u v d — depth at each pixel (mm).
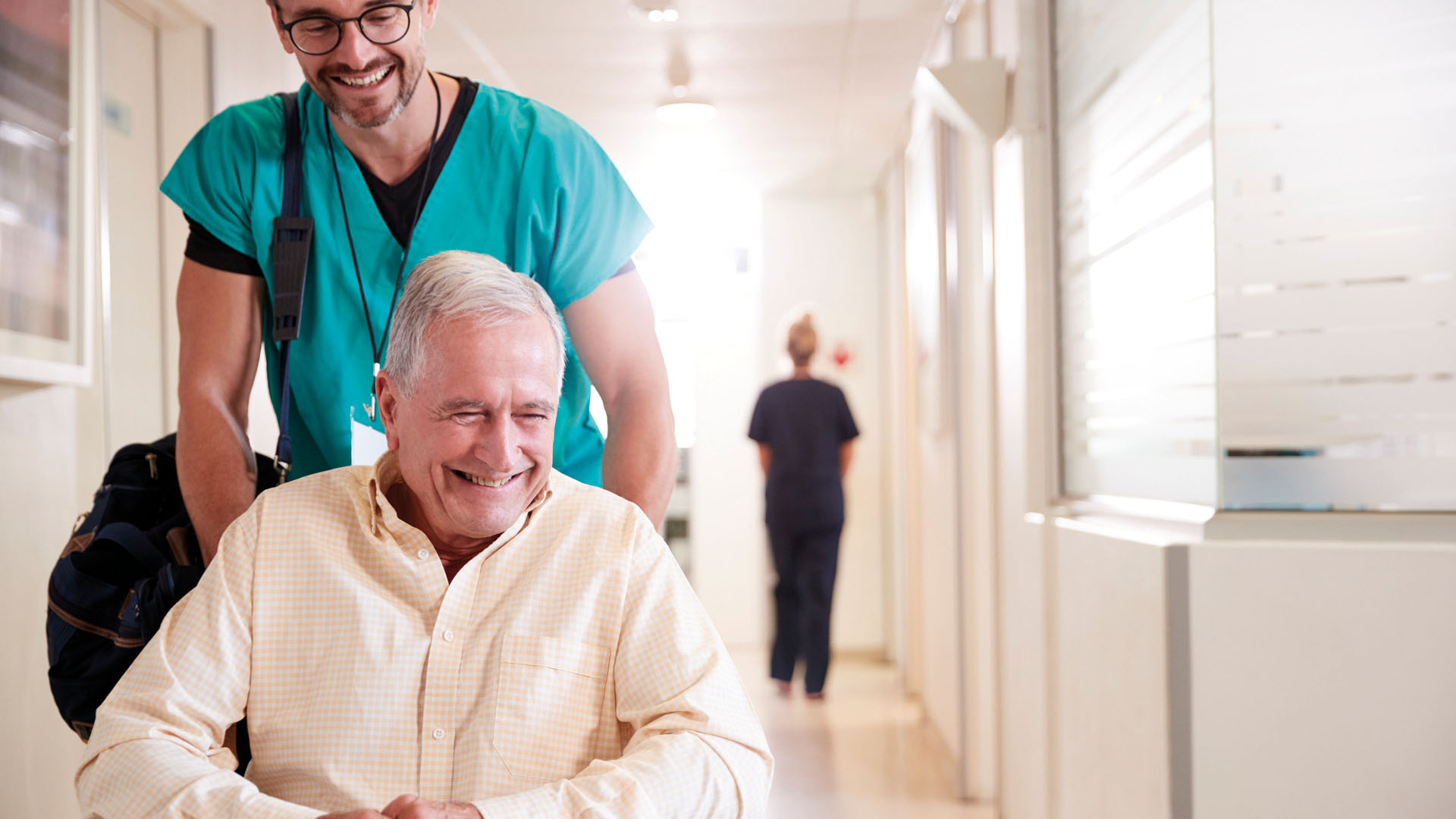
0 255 2107
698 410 6816
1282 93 1862
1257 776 1761
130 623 1267
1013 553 3141
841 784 3770
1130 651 2016
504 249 1544
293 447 1629
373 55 1346
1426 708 1725
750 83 4734
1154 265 2170
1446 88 1850
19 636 2252
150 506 1468
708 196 6781
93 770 1109
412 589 1184
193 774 1071
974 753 3619
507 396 1136
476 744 1139
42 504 2336
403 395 1166
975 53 3670
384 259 1529
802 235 6742
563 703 1172
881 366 6648
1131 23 2273
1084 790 2402
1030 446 2844
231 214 1518
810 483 5219
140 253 3031
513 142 1541
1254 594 1768
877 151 5852
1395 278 1855
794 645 5359
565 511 1242
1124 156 2336
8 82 2141
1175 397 2066
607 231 1597
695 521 6781
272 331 1522
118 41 2926
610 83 4719
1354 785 1742
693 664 1188
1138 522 2229
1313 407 1854
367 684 1152
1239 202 1859
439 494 1162
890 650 6418
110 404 2721
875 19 4016
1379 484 1847
